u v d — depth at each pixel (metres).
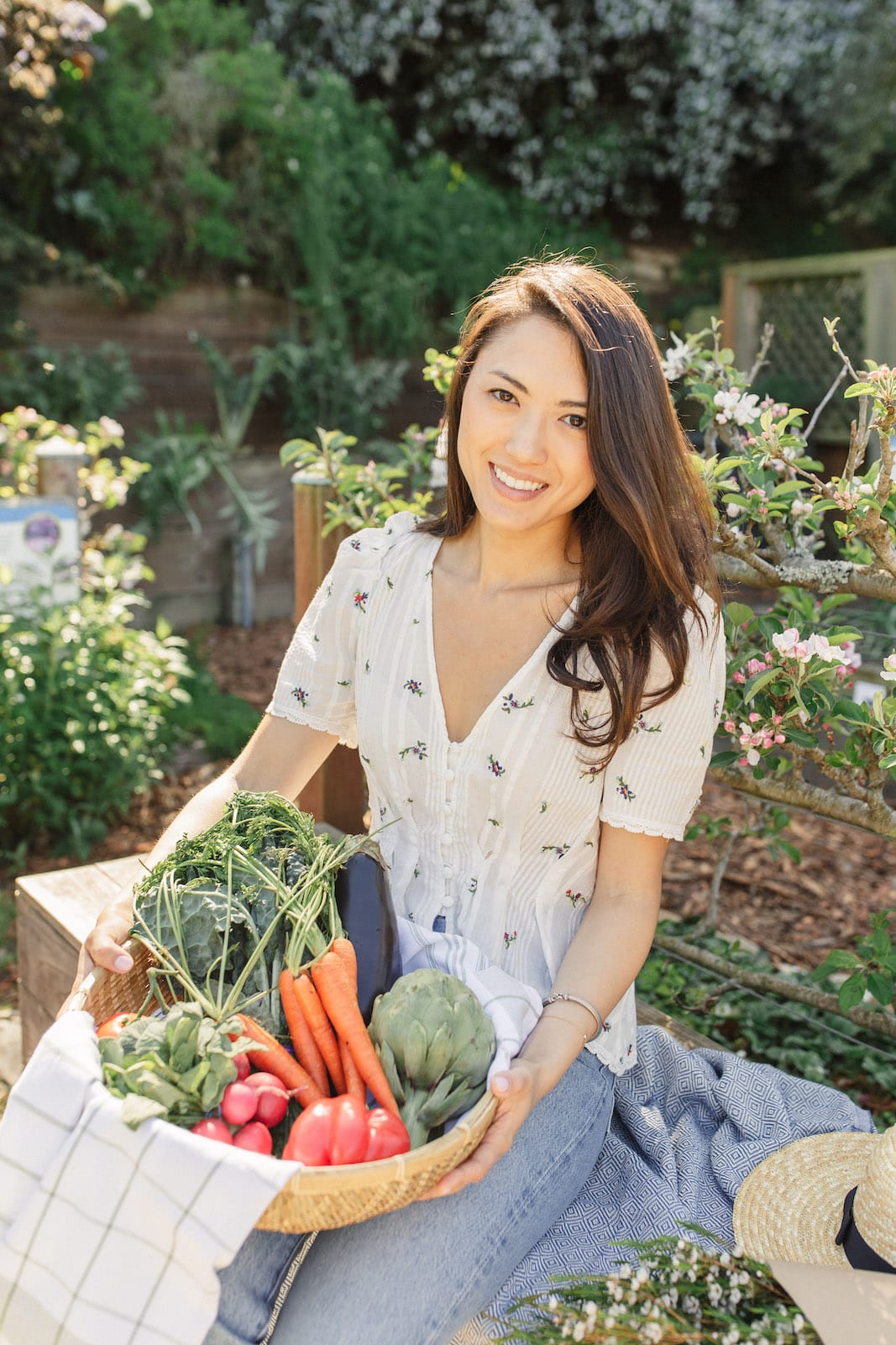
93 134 6.68
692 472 1.69
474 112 10.56
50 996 2.56
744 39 10.56
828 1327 1.39
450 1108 1.38
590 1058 1.71
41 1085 1.32
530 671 1.66
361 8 9.80
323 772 3.15
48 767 4.03
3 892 3.79
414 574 1.81
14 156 6.47
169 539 7.11
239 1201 1.18
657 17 10.40
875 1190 1.46
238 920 1.49
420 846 1.77
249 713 5.68
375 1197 1.24
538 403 1.57
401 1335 1.37
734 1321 1.43
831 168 10.95
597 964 1.62
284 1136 1.38
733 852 3.91
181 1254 1.20
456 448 1.80
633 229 11.54
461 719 1.72
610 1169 1.72
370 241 8.14
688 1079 1.86
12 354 6.49
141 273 7.00
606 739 1.61
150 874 1.61
